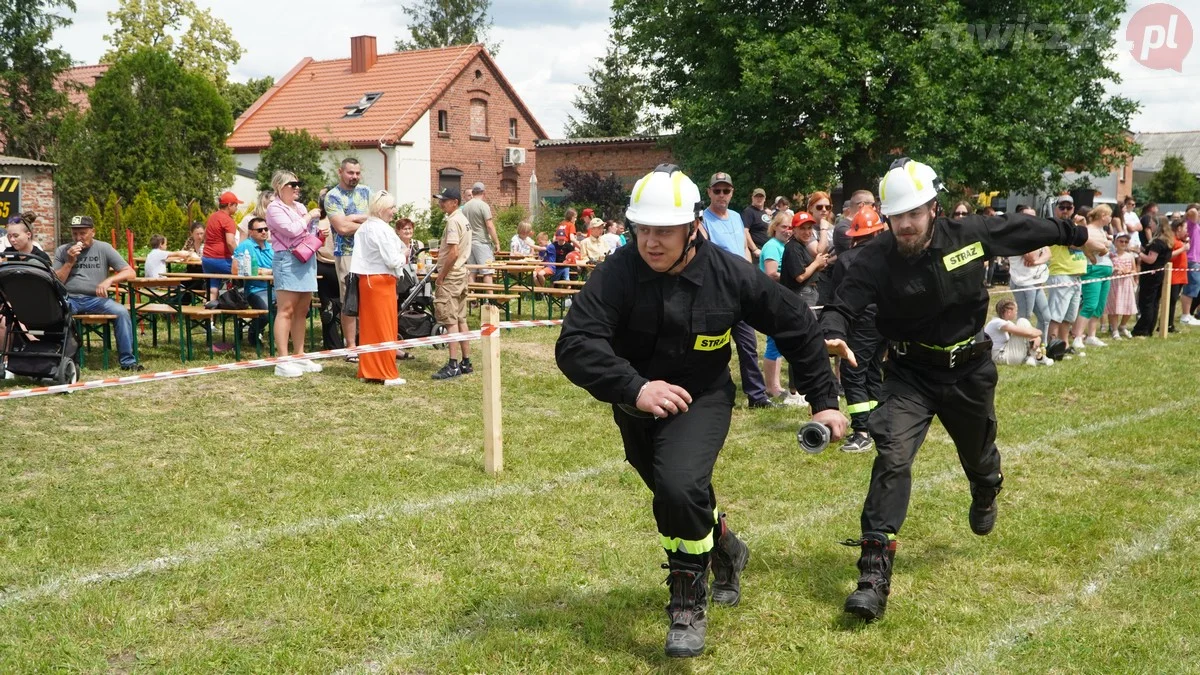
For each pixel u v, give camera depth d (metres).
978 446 4.43
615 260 3.53
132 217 25.64
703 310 3.49
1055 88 25.55
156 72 31.34
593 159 38.88
